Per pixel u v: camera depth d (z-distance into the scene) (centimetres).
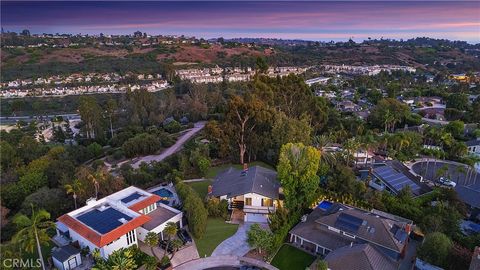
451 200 5438
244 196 5344
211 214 5253
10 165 7638
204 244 4491
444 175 6994
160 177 6838
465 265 3691
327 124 10456
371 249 3759
